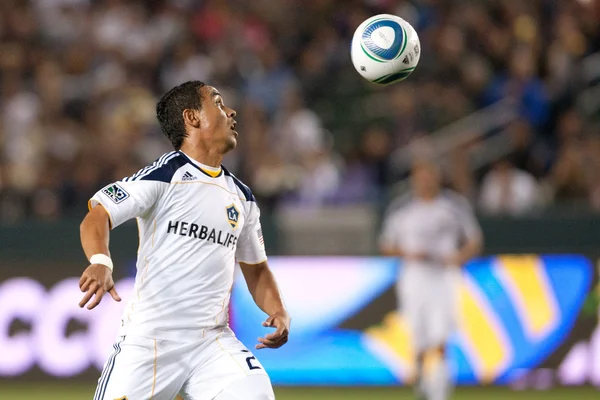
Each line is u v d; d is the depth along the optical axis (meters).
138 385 15.90
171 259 16.05
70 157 42.31
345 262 36.28
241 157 42.56
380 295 36.03
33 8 50.53
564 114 47.44
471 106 48.59
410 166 44.03
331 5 53.28
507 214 37.94
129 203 15.61
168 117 16.73
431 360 31.20
